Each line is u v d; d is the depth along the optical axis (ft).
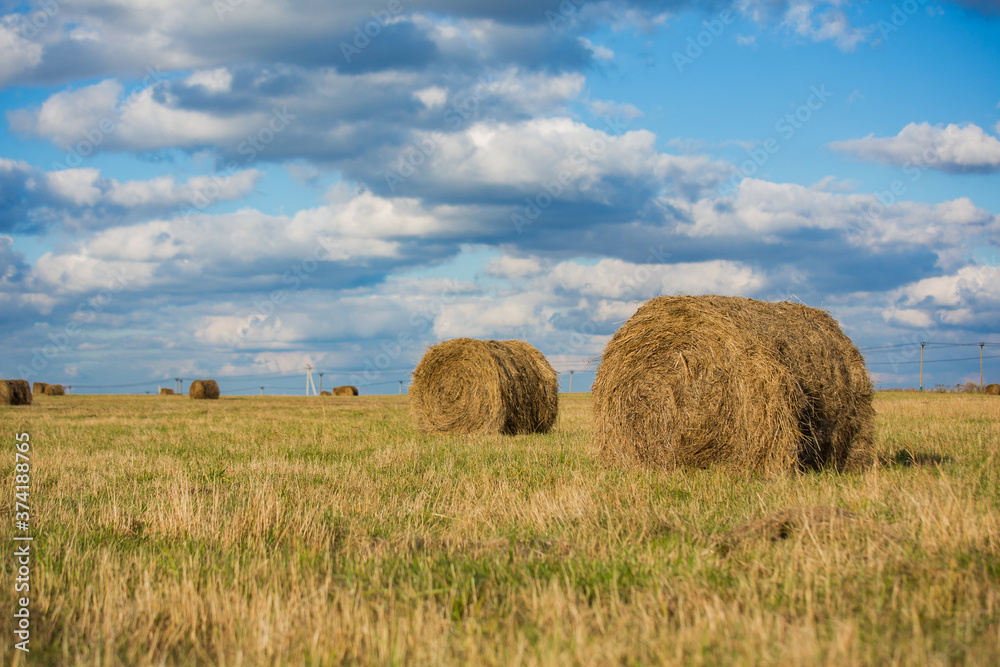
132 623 13.47
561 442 44.80
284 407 101.81
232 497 25.14
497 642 11.82
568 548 17.30
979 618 11.98
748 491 24.94
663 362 32.83
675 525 19.38
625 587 14.55
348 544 18.12
